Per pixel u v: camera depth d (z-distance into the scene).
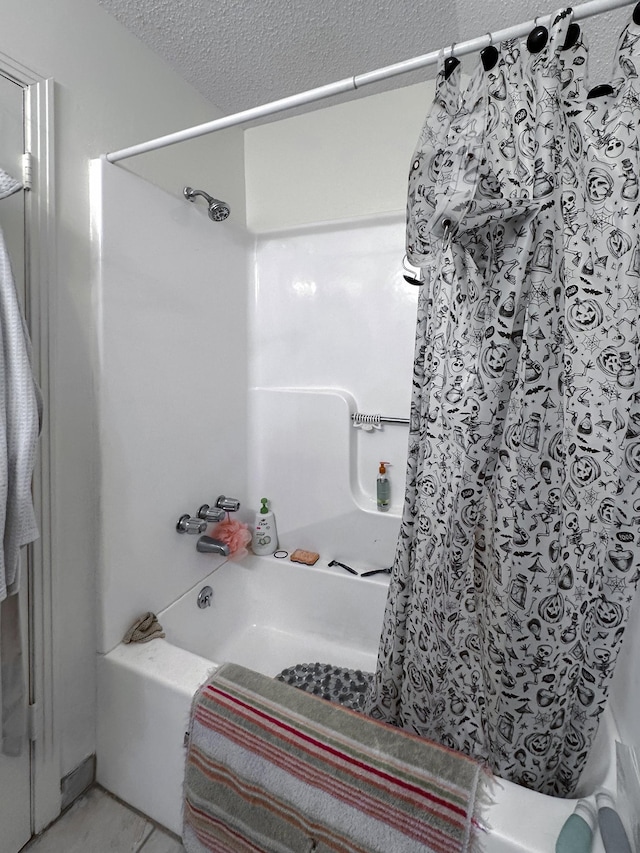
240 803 0.92
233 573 1.77
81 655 1.18
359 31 1.35
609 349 0.73
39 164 1.03
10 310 0.87
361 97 1.72
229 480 1.77
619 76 0.71
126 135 1.31
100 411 1.18
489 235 0.77
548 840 0.70
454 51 0.79
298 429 1.82
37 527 0.98
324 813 0.83
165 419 1.42
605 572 0.78
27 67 1.01
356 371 1.75
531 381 0.75
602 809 0.73
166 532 1.43
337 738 0.87
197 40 1.37
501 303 0.75
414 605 0.98
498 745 0.87
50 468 1.07
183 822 1.02
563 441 0.77
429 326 0.94
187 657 1.18
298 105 0.94
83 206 1.16
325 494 1.79
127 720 1.16
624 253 0.71
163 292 1.39
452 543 0.84
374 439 1.74
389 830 0.78
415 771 0.80
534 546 0.79
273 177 1.88
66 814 1.15
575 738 0.85
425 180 0.82
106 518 1.20
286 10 1.26
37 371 1.03
